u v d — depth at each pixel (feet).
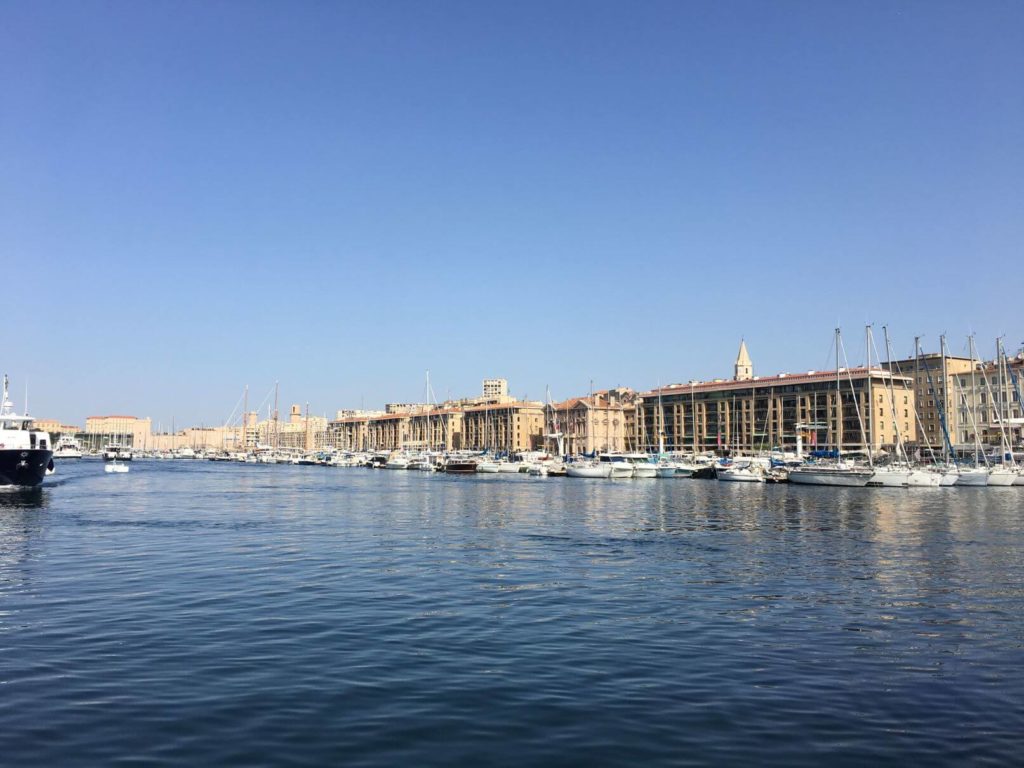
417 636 71.77
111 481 394.11
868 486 357.00
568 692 56.08
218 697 53.78
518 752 45.21
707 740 47.50
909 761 44.80
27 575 103.35
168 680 57.41
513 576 106.22
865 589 99.04
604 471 460.96
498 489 346.95
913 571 114.01
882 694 56.75
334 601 87.25
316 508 227.40
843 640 72.49
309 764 43.06
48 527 165.17
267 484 382.63
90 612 80.38
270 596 89.76
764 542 148.66
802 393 644.27
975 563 122.21
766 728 49.62
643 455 509.35
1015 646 70.90
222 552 127.65
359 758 43.96
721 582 103.40
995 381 566.36
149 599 87.35
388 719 50.06
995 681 60.29
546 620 79.20
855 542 149.07
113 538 146.51
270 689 55.62
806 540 152.25
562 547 138.82
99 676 58.29
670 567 116.37
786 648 69.36
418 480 446.60
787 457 507.30
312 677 58.59
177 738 46.47
